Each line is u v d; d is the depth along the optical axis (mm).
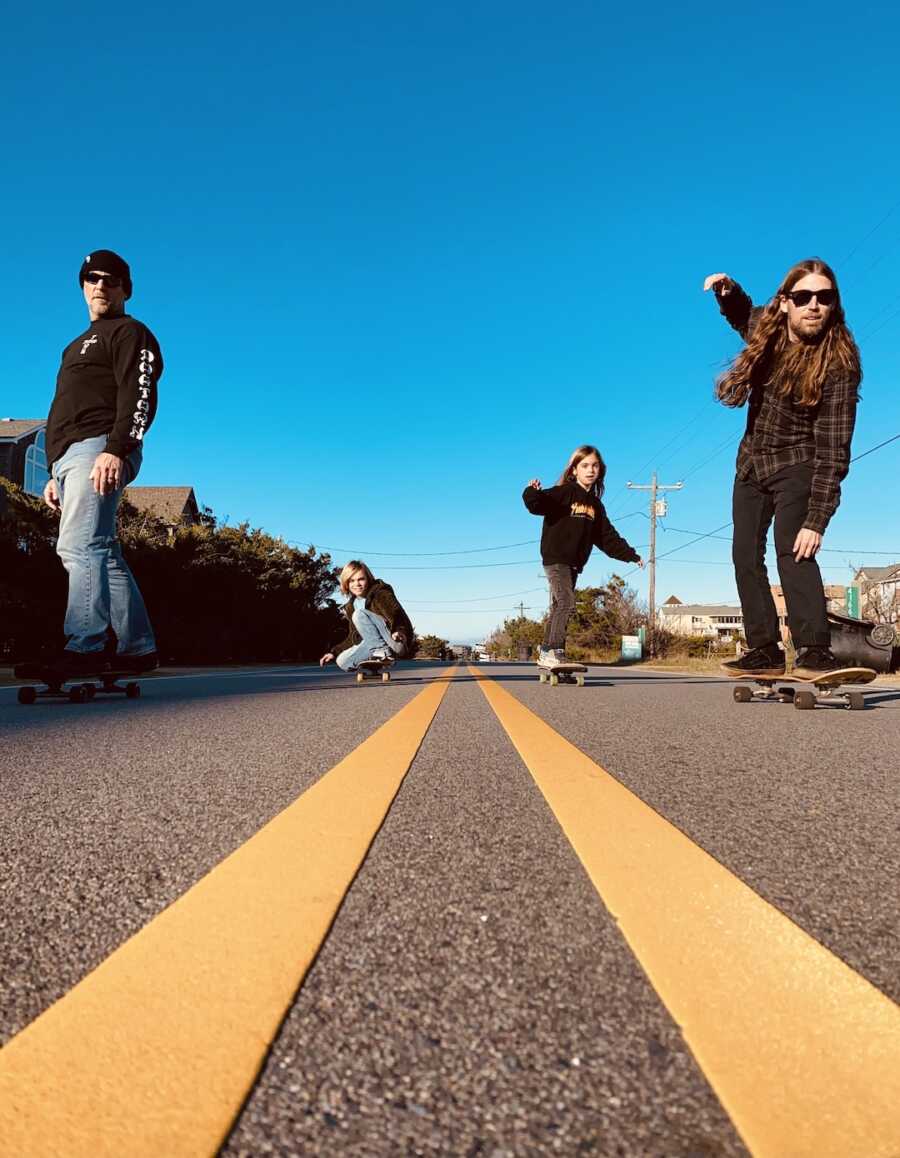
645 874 1214
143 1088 624
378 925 998
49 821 1578
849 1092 621
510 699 5230
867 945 933
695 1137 565
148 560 24203
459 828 1521
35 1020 734
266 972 842
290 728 3338
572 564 6922
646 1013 760
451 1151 551
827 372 3816
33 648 19109
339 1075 649
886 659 4520
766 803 1773
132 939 933
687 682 8250
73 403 4680
